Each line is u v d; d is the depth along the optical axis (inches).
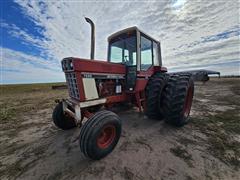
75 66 87.3
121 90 122.9
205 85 561.0
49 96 394.0
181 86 116.6
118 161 79.3
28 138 117.0
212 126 125.7
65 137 113.7
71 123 128.0
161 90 123.6
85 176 69.3
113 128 85.6
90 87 95.4
